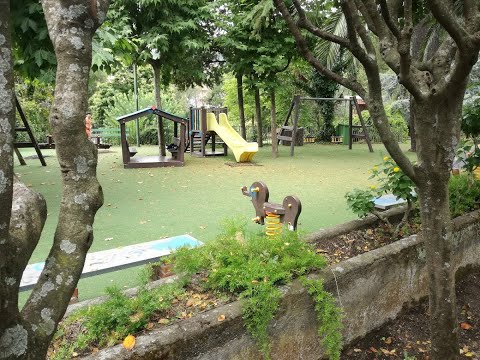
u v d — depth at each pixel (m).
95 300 2.18
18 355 0.92
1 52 0.84
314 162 10.52
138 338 1.74
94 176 1.09
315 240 3.21
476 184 4.12
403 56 1.68
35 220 1.06
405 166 2.04
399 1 2.20
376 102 1.98
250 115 18.75
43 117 16.73
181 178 7.99
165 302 2.04
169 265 2.81
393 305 2.83
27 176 8.16
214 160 10.97
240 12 10.87
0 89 0.84
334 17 9.05
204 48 11.44
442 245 2.11
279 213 3.40
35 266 2.69
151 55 10.31
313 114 18.05
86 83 1.06
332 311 2.24
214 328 1.87
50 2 1.10
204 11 10.62
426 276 3.08
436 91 1.88
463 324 2.87
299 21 1.98
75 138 1.05
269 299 2.02
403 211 3.87
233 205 5.75
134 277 3.32
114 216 5.18
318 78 16.84
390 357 2.51
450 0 1.96
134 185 7.28
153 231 4.56
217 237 2.71
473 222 3.49
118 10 10.01
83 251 1.05
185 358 1.79
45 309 0.99
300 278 2.26
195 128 12.78
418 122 2.00
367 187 6.97
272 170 9.07
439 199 2.06
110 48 6.27
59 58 1.04
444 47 2.12
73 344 1.78
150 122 17.08
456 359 2.23
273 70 10.87
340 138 17.47
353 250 3.11
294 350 2.22
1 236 0.86
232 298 2.13
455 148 2.00
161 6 9.84
